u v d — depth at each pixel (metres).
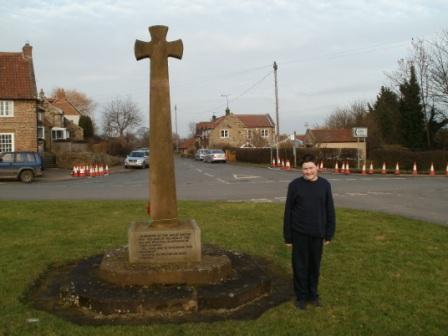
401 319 5.35
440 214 13.02
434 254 8.14
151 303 5.55
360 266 7.43
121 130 96.38
